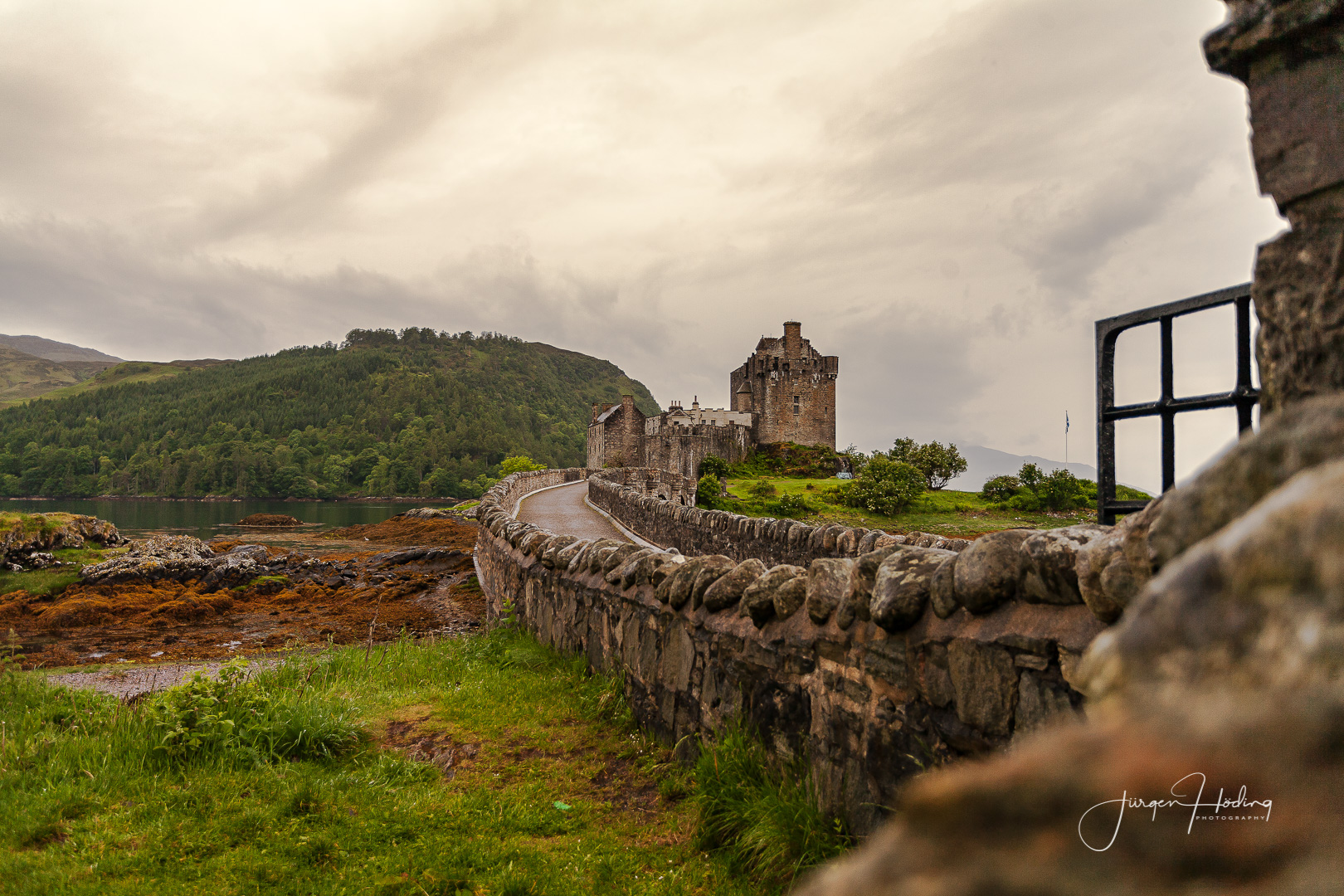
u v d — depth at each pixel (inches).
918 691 112.8
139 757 199.9
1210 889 17.8
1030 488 2251.5
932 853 22.4
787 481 2743.6
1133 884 18.6
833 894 23.8
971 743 103.0
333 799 178.4
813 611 140.2
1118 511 121.0
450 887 141.3
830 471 3171.8
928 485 2669.8
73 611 646.5
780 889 126.4
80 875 143.8
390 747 216.5
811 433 3427.7
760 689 156.6
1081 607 89.5
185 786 185.0
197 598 711.7
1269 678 22.6
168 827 163.6
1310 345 56.2
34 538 913.5
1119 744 22.4
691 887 135.1
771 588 156.1
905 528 1951.3
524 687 259.8
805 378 3435.0
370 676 301.3
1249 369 98.0
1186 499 44.5
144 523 2576.3
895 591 116.3
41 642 557.6
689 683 186.5
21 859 147.7
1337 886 15.8
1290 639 22.8
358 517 3277.6
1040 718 92.0
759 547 401.7
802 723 142.7
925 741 111.7
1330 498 24.7
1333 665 20.4
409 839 160.6
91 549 949.8
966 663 104.0
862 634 126.6
